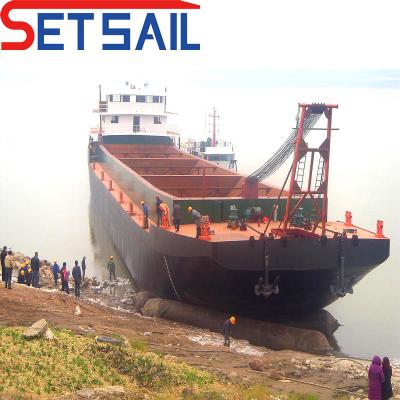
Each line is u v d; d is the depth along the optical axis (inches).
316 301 953.5
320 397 635.5
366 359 868.0
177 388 583.8
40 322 665.0
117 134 2321.6
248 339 922.1
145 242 1128.8
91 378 558.3
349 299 1210.0
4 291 938.7
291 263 881.5
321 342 904.9
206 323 970.7
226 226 1090.7
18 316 797.2
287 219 918.4
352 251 900.0
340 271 898.7
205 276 914.1
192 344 823.7
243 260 877.2
